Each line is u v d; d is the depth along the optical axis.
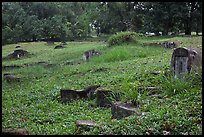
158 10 33.25
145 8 35.53
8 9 41.81
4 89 14.33
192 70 9.27
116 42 22.20
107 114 8.33
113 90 9.30
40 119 8.66
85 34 43.06
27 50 28.22
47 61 21.25
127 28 39.81
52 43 34.62
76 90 10.86
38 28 39.81
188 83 8.57
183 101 7.58
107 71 14.30
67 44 32.19
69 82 13.50
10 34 38.28
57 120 8.48
